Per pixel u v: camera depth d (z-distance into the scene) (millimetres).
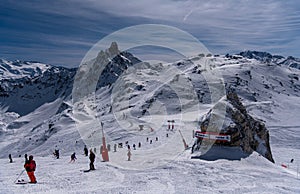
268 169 22891
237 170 21547
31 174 17969
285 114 150000
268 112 150750
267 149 29641
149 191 15773
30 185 17125
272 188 17141
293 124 121062
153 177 19172
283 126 108250
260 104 166625
